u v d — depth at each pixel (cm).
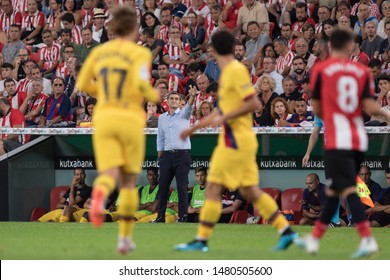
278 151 6512
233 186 3366
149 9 7894
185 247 3428
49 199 6825
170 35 7469
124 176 3138
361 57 6850
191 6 7769
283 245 3431
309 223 6009
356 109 3216
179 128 5925
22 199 6612
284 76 6994
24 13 8369
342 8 7231
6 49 8150
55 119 7062
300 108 6372
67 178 6925
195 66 7044
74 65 7444
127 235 3133
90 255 3325
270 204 3419
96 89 3319
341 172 3194
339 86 3194
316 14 7438
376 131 6091
